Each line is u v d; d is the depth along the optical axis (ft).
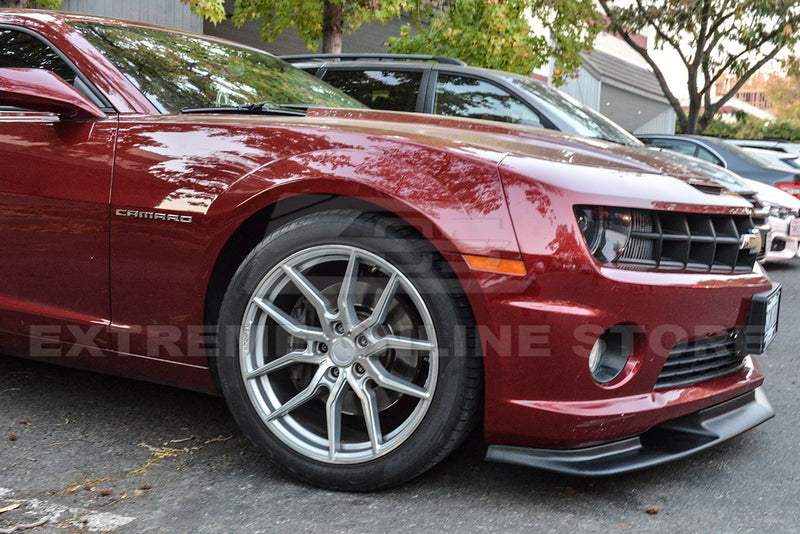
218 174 7.23
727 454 8.33
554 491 7.18
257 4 31.42
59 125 8.07
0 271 8.52
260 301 7.13
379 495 6.97
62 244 8.00
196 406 9.32
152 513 6.50
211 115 7.98
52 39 8.77
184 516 6.47
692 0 56.65
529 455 6.72
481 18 31.81
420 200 6.57
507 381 6.48
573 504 6.91
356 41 45.75
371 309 7.10
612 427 6.64
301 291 7.04
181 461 7.65
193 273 7.30
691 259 7.27
